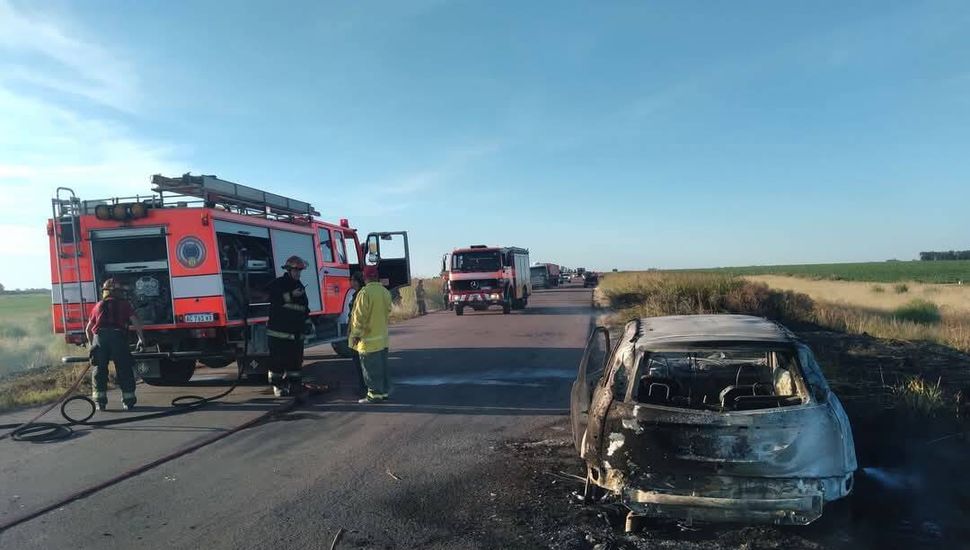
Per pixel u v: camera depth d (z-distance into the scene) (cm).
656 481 446
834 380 941
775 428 430
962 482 555
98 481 615
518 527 491
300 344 982
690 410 448
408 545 464
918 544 447
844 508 485
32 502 562
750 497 431
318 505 544
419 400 960
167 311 1012
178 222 982
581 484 582
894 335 1546
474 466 641
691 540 461
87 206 1014
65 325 998
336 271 1373
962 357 1182
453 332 1953
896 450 637
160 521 517
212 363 1171
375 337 944
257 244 1128
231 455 698
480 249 2639
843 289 4097
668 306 2011
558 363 1288
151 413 906
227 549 462
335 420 849
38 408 973
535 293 4994
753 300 1972
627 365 491
